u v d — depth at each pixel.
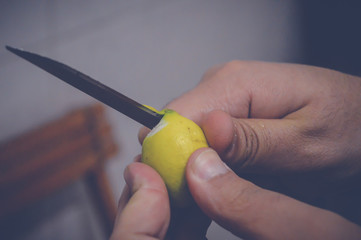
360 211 0.39
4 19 0.63
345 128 0.34
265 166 0.33
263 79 0.36
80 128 0.57
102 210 0.62
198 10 0.79
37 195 0.53
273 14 0.85
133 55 0.74
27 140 0.53
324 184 0.36
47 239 0.66
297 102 0.35
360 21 0.73
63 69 0.24
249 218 0.24
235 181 0.25
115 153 0.61
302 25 0.84
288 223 0.23
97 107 0.59
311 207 0.23
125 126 0.73
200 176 0.25
